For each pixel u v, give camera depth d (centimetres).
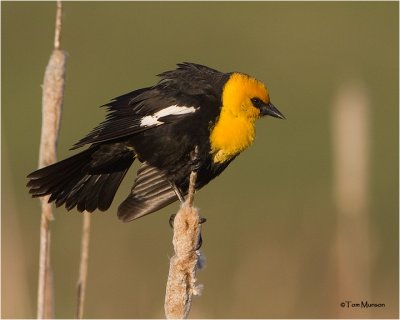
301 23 2227
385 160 1742
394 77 1975
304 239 1338
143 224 1417
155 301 1262
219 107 863
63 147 1695
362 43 2122
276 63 2062
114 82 1928
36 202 1523
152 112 849
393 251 1481
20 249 892
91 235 1377
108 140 820
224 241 1423
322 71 2005
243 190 1597
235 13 2281
